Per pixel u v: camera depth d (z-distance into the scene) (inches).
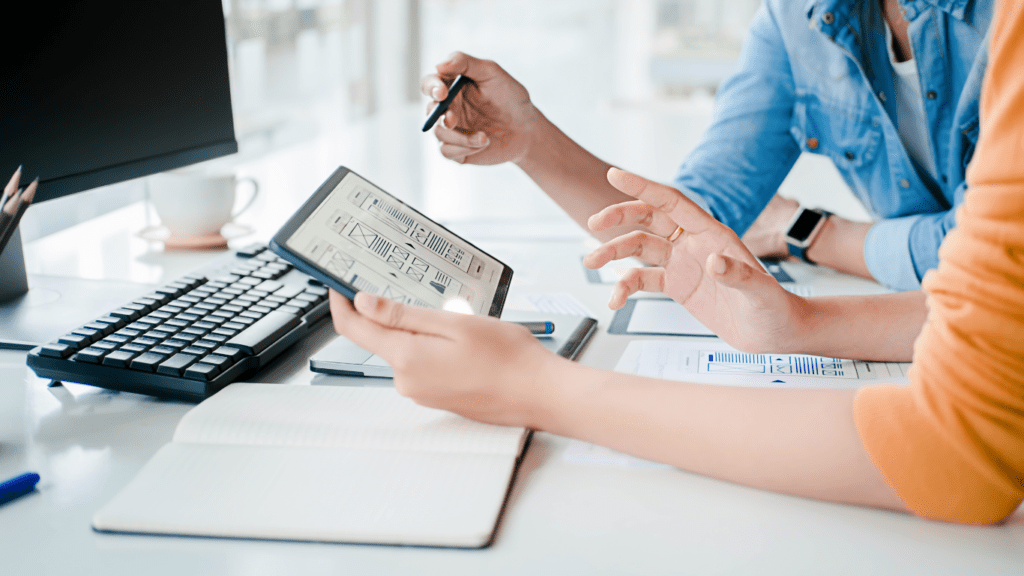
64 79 31.5
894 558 17.5
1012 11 17.7
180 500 19.0
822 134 45.1
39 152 30.6
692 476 21.2
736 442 20.1
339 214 25.9
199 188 45.3
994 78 18.1
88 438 22.9
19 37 29.4
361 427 22.3
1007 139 17.5
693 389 21.3
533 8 207.6
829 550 17.8
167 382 25.0
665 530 18.6
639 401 21.2
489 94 37.9
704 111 186.5
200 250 45.9
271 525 18.0
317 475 20.2
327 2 136.8
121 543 17.9
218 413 23.0
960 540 18.3
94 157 33.2
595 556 17.6
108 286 37.9
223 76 41.1
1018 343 17.5
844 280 42.8
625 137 152.2
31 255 43.4
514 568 17.1
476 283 27.8
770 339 28.2
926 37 37.5
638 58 207.3
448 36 203.3
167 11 36.8
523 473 21.3
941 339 18.6
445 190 125.9
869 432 19.0
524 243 49.9
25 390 26.3
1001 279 17.5
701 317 29.4
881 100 41.5
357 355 28.5
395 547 17.8
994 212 17.6
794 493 20.0
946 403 18.3
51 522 18.6
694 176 46.0
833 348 28.7
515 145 39.4
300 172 106.6
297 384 26.2
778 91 45.9
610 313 35.8
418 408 23.9
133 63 34.9
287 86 123.3
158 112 36.7
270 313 30.5
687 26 204.5
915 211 44.1
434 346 21.8
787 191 105.5
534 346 22.7
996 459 18.0
